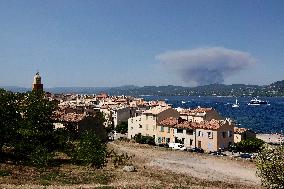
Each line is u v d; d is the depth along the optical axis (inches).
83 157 3169.3
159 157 3838.6
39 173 2687.0
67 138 3772.1
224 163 3614.7
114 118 6486.2
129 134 5275.6
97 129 4638.3
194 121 5078.7
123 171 3019.2
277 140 5792.3
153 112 5022.1
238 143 4453.7
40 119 3289.9
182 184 2687.0
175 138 4722.0
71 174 2731.3
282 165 1942.7
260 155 2037.4
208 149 4411.9
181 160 3718.0
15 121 3201.3
